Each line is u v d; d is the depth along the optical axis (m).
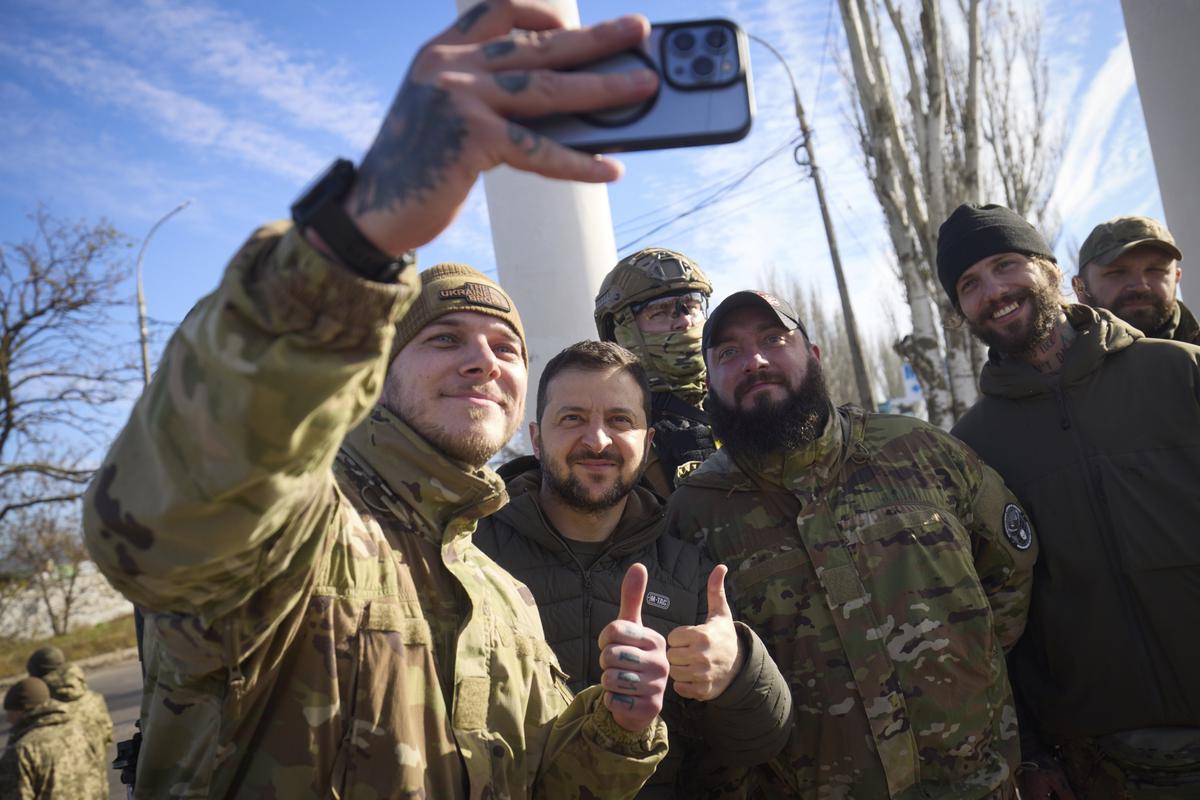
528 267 3.88
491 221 4.02
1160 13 3.79
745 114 0.81
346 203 0.79
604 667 1.39
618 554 2.13
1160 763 2.28
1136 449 2.40
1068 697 2.47
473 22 0.77
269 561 0.97
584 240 3.92
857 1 9.14
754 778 2.25
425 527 1.44
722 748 1.86
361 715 1.18
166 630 1.06
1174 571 2.29
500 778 1.31
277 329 0.79
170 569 0.86
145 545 0.84
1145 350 2.49
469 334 1.56
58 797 4.43
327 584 1.22
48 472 18.58
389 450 1.47
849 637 2.13
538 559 2.12
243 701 1.11
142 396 0.87
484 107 0.73
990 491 2.41
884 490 2.30
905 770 2.04
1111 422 2.45
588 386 2.09
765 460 2.30
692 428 3.00
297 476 0.86
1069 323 2.64
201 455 0.80
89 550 0.88
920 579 2.19
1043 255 2.62
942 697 2.09
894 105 9.12
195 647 1.05
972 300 2.66
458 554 1.49
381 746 1.18
